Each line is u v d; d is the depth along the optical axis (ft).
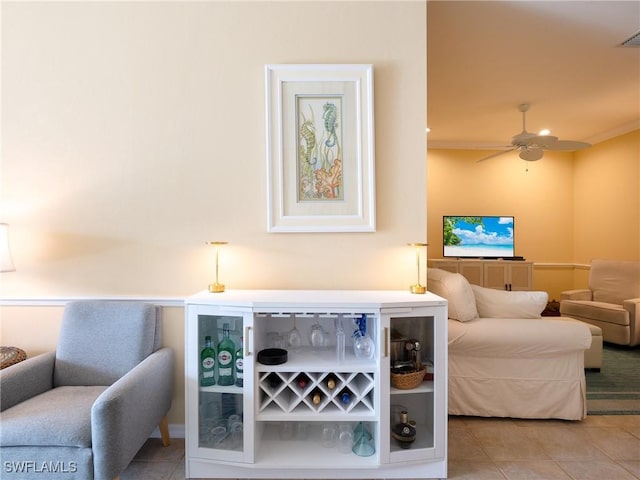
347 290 6.94
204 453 5.80
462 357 7.72
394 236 6.96
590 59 9.49
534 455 6.41
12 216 6.97
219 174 6.99
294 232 6.91
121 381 5.16
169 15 6.93
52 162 6.93
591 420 7.66
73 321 6.39
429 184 17.44
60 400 5.43
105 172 6.97
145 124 6.96
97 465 4.69
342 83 6.81
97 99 6.93
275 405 5.95
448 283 7.89
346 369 5.66
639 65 9.83
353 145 6.84
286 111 6.83
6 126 6.93
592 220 16.63
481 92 11.59
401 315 5.67
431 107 12.86
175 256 7.00
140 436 5.40
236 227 6.99
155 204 6.99
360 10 6.89
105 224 6.99
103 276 7.01
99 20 6.93
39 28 6.91
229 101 6.96
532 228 17.63
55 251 6.99
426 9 7.02
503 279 15.96
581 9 7.45
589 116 13.78
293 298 5.95
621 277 13.83
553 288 17.49
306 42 6.92
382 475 5.84
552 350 7.43
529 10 7.50
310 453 5.88
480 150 17.54
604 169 16.01
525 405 7.63
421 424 5.98
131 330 6.31
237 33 6.93
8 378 5.37
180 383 6.95
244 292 6.59
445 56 9.37
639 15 7.63
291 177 6.87
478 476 5.85
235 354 5.98
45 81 6.93
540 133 15.90
